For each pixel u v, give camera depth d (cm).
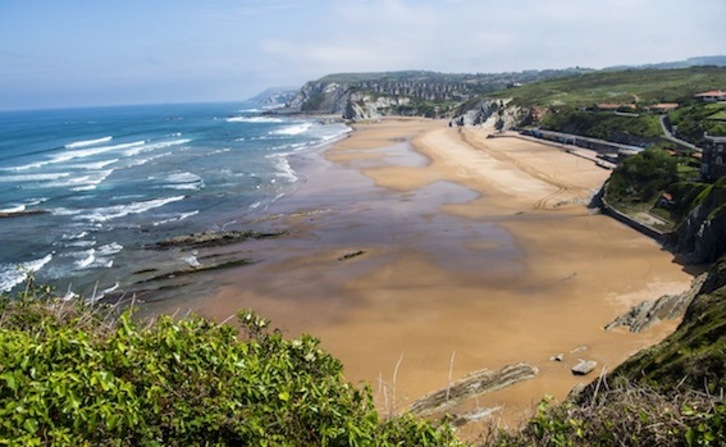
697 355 1418
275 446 654
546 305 2912
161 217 5041
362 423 720
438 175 6788
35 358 605
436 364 2342
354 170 7281
